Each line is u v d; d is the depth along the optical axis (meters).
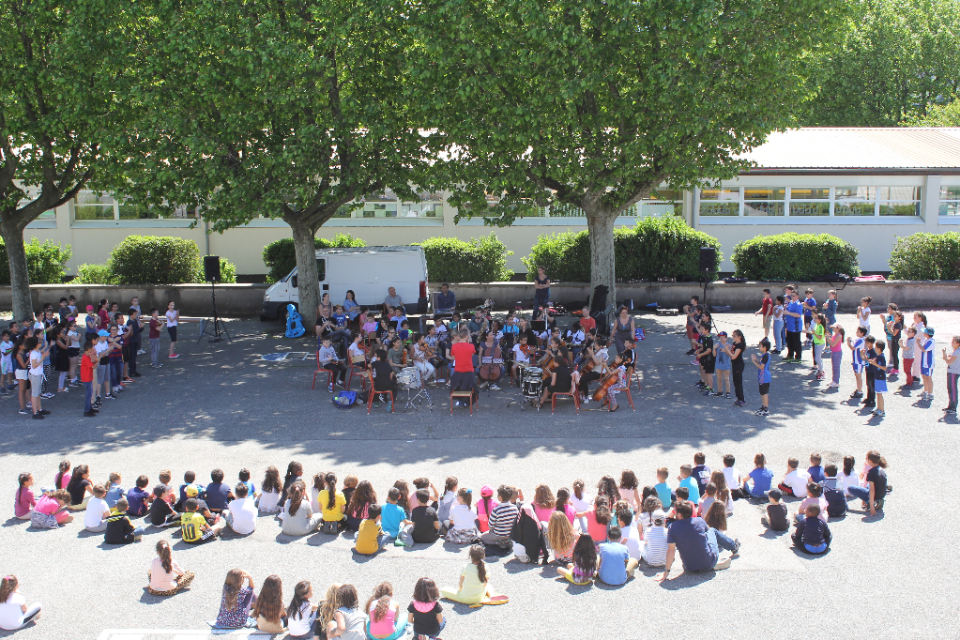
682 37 16.14
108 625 6.62
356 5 17.33
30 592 7.24
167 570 7.15
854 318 21.84
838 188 27.50
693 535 7.43
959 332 19.66
